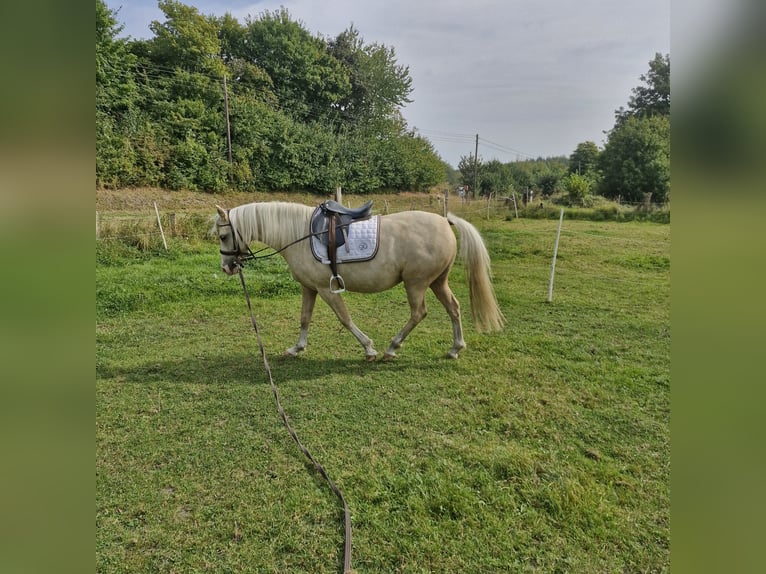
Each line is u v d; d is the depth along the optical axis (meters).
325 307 5.87
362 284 3.83
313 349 4.41
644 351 4.26
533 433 2.86
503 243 10.79
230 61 26.98
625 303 6.02
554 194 28.12
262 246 8.79
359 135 30.28
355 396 3.40
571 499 2.23
